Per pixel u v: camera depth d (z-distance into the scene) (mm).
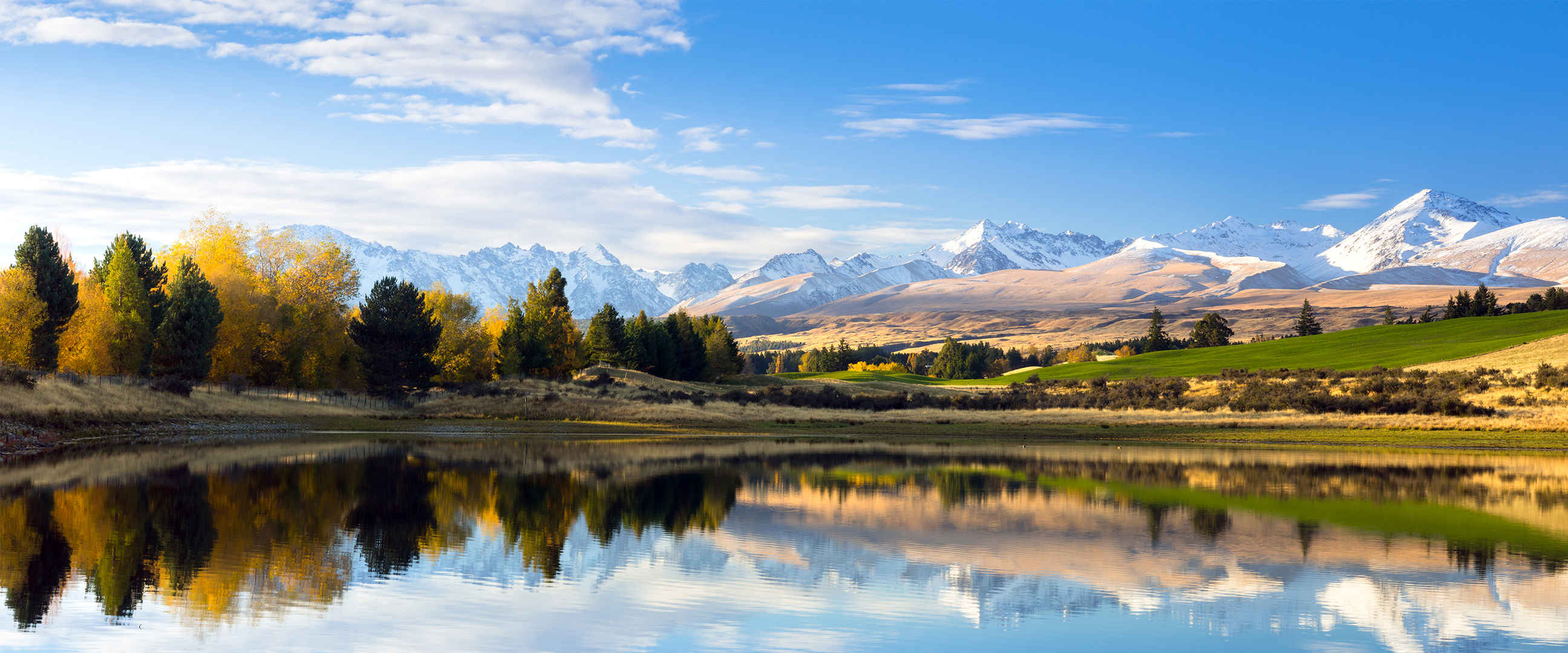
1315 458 55969
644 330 130875
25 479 35250
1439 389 87438
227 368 80562
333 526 26844
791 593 20203
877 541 26578
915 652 16125
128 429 58250
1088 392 110812
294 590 19438
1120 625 18094
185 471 39219
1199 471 46938
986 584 21312
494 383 97562
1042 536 27641
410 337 84625
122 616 17188
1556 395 78312
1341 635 17625
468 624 17266
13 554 21859
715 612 18484
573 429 77812
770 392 107625
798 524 29203
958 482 40938
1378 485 41031
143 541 23797
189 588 19250
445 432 72938
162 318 73812
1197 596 20406
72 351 68625
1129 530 28688
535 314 111562
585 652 15750
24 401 52719
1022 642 16938
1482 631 17984
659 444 63812
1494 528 29531
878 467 48031
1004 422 84500
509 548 24516
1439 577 22422
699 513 31203
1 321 60750
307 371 88312
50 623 16609
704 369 141000
